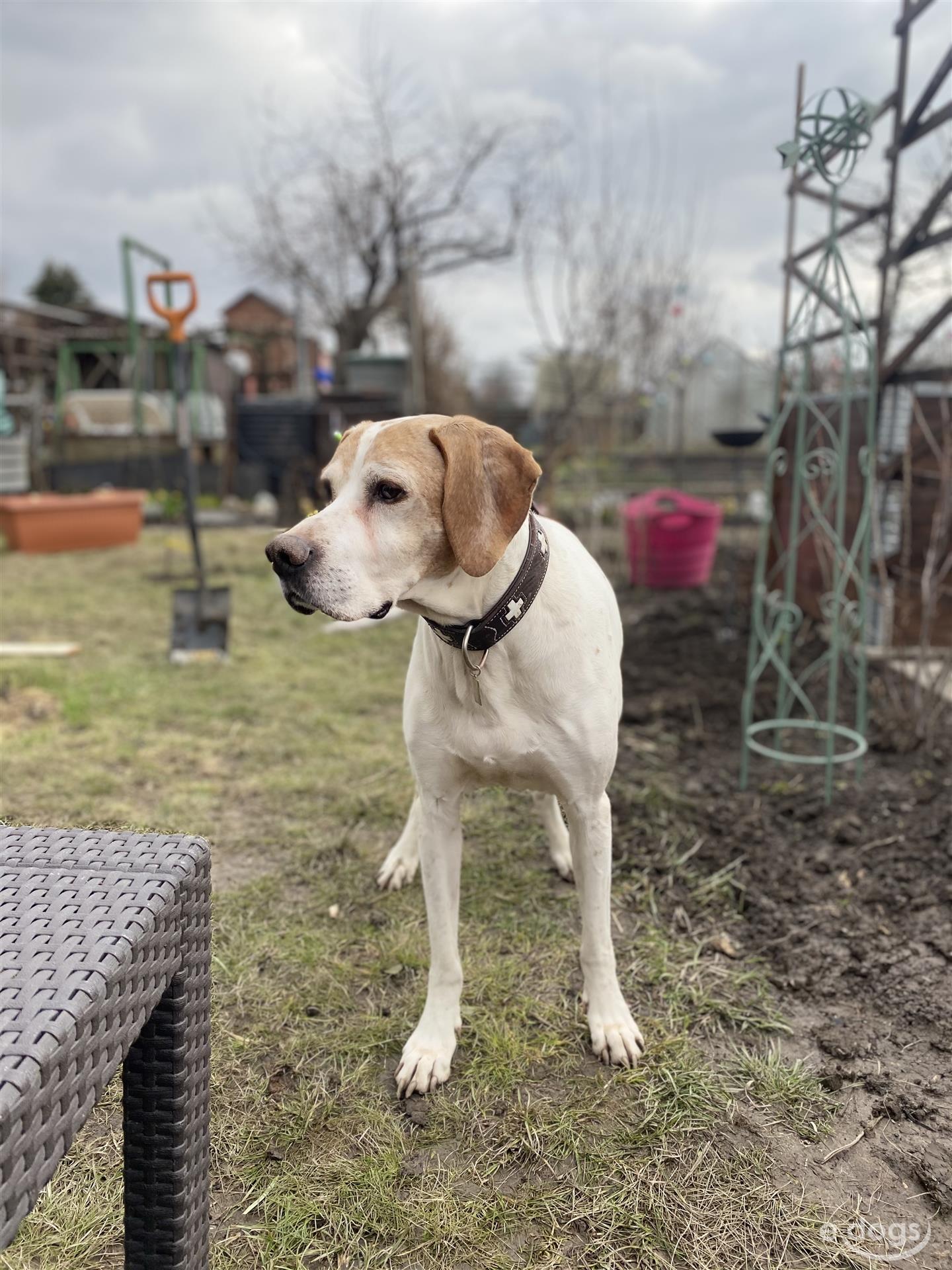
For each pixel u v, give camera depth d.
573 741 1.79
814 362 6.14
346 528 1.57
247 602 6.44
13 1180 0.77
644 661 4.84
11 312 13.86
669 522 6.74
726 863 2.68
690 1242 1.49
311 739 3.72
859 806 2.97
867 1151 1.67
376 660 4.93
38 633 5.41
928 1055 1.90
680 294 7.52
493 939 2.35
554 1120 1.75
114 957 0.94
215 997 2.12
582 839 1.91
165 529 10.45
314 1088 1.85
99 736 3.66
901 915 2.38
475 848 2.82
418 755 1.83
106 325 15.27
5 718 3.88
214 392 14.25
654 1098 1.80
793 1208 1.55
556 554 1.86
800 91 2.82
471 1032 2.01
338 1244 1.50
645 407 9.34
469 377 15.26
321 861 2.74
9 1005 0.86
